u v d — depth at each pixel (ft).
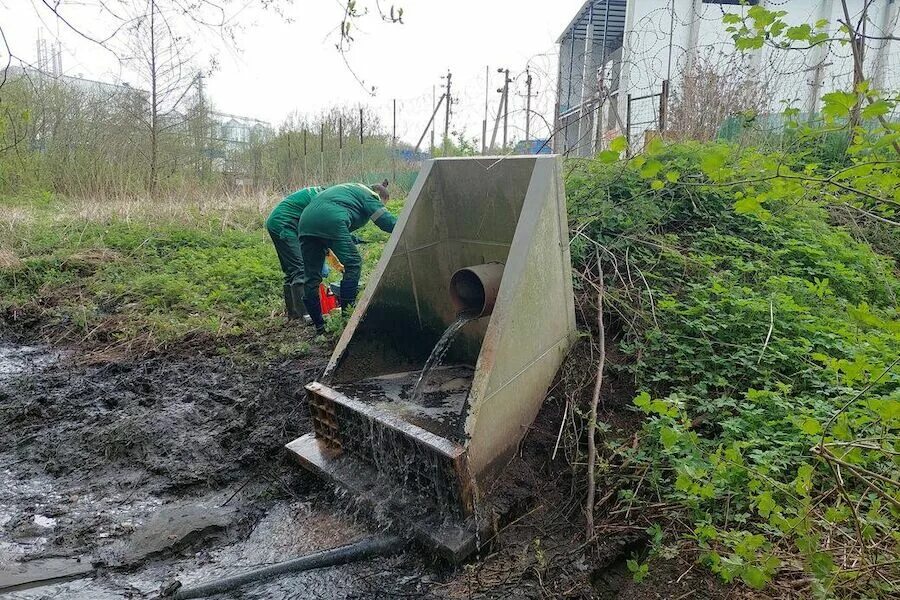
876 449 7.75
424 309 15.28
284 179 57.88
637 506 11.01
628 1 46.93
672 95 31.76
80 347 21.54
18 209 38.58
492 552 10.66
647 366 13.87
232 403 16.51
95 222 35.60
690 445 9.66
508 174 13.96
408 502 11.53
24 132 44.29
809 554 7.69
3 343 22.45
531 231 11.98
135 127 52.95
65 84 50.96
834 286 17.76
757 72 33.19
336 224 17.95
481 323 15.26
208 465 14.11
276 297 23.97
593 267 17.17
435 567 10.57
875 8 39.63
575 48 60.85
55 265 29.01
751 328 14.34
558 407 13.26
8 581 10.66
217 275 26.58
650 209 18.53
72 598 10.34
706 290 15.80
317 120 61.36
